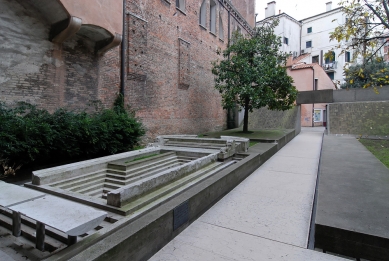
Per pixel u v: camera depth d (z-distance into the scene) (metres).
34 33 6.45
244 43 12.56
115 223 2.94
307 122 24.14
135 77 9.41
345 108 16.31
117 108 8.42
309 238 3.23
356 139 12.07
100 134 6.77
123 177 5.19
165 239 3.06
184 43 12.30
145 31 9.75
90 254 2.16
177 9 11.86
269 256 2.81
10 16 5.99
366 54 6.26
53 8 6.31
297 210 4.11
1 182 3.55
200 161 5.83
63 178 4.73
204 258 2.77
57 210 2.52
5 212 3.49
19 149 5.02
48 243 2.69
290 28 29.91
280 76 11.91
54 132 5.64
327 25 29.58
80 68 7.56
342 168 6.04
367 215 3.26
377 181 4.88
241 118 19.48
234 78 12.02
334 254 2.92
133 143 8.00
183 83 12.23
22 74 6.23
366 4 5.94
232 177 5.29
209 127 15.03
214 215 3.95
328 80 25.20
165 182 4.45
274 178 6.09
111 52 8.50
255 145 9.47
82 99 7.64
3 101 5.65
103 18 7.19
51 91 6.84
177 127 12.00
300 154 9.29
